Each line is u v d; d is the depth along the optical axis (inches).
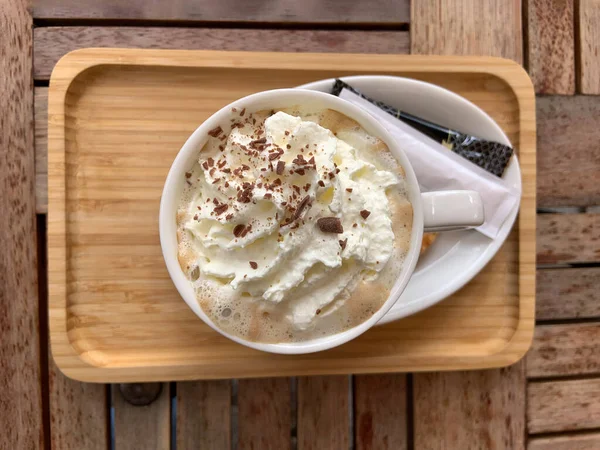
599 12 9.5
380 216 6.6
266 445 9.0
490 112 9.1
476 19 9.2
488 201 8.4
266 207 6.3
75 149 8.4
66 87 8.1
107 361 8.4
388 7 9.1
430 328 8.8
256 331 6.7
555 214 9.5
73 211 8.4
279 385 9.1
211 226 6.6
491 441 9.2
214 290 6.6
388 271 6.7
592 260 9.5
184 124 8.5
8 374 8.5
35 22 8.7
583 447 9.4
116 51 8.2
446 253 8.6
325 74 8.6
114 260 8.4
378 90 8.5
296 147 6.5
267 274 6.3
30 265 8.6
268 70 8.5
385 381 9.2
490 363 8.7
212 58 8.4
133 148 8.4
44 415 8.7
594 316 9.6
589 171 9.6
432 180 8.4
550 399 9.4
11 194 8.5
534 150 8.8
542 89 9.4
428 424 9.1
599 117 9.6
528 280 8.8
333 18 9.1
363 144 6.8
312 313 6.5
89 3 8.7
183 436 8.9
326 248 6.3
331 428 9.1
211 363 8.4
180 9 8.8
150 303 8.5
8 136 8.5
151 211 8.5
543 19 9.4
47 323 8.8
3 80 8.5
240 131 6.7
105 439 8.7
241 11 8.9
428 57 8.7
